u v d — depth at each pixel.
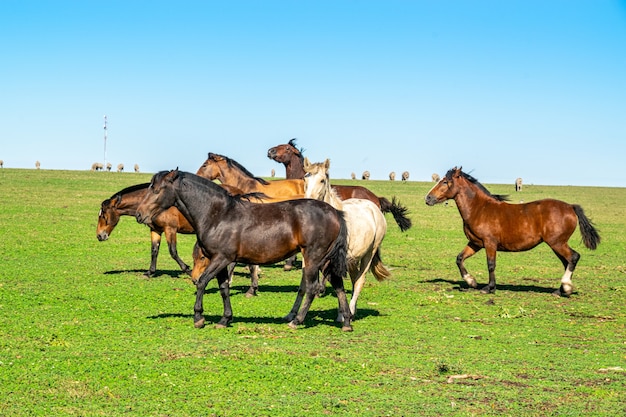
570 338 12.13
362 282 13.47
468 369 9.83
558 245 16.77
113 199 17.67
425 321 13.38
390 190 66.00
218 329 11.95
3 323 12.06
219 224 11.57
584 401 8.49
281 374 9.31
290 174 20.66
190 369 9.41
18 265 19.80
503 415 7.96
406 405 8.21
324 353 10.48
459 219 42.41
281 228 11.62
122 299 14.91
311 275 11.88
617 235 35.06
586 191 74.94
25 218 32.88
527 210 16.92
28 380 8.78
